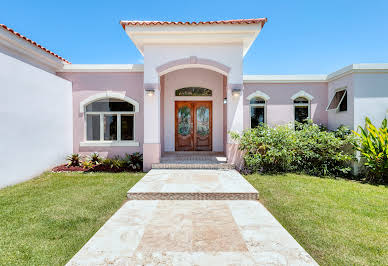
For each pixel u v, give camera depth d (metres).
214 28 8.41
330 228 4.22
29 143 7.95
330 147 8.88
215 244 3.51
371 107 8.98
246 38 8.70
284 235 3.82
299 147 8.95
